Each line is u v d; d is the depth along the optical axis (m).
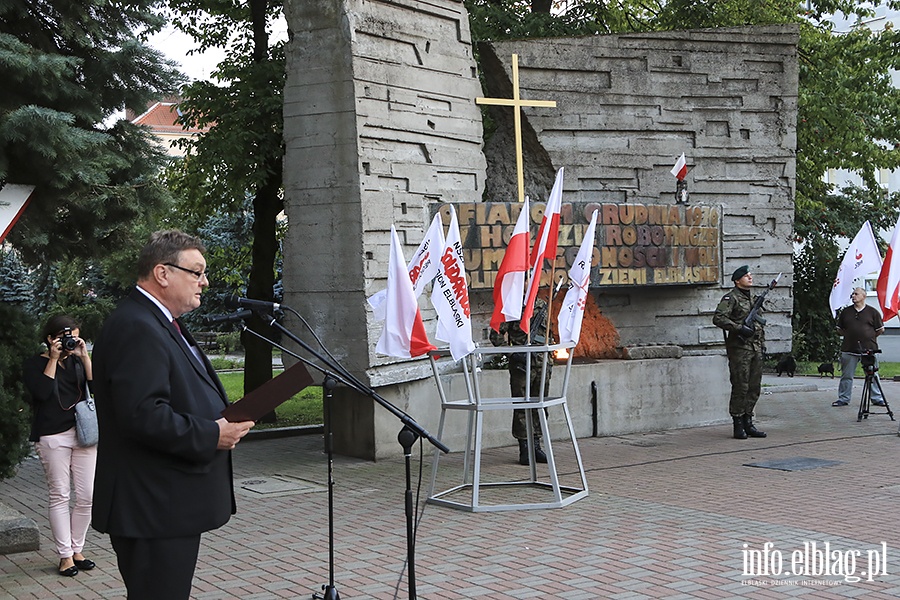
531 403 9.61
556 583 6.91
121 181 10.78
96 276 32.72
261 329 17.48
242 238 30.34
